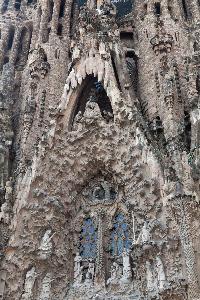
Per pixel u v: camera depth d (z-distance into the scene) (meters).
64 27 32.53
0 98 27.25
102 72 25.00
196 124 21.62
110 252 21.75
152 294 18.17
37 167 22.19
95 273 20.86
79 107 25.45
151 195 20.08
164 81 24.67
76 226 22.62
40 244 20.69
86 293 20.27
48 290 19.78
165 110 23.64
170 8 30.70
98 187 23.78
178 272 17.73
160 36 27.52
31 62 29.23
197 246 17.64
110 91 24.00
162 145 22.62
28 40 34.09
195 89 24.02
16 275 19.81
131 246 20.61
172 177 19.48
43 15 32.84
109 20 28.28
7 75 28.81
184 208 18.30
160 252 18.59
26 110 26.05
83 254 21.95
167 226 18.78
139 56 29.14
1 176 23.52
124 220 22.44
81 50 26.61
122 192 22.94
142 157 21.27
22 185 21.86
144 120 23.91
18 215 20.88
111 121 23.64
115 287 20.22
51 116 23.95
